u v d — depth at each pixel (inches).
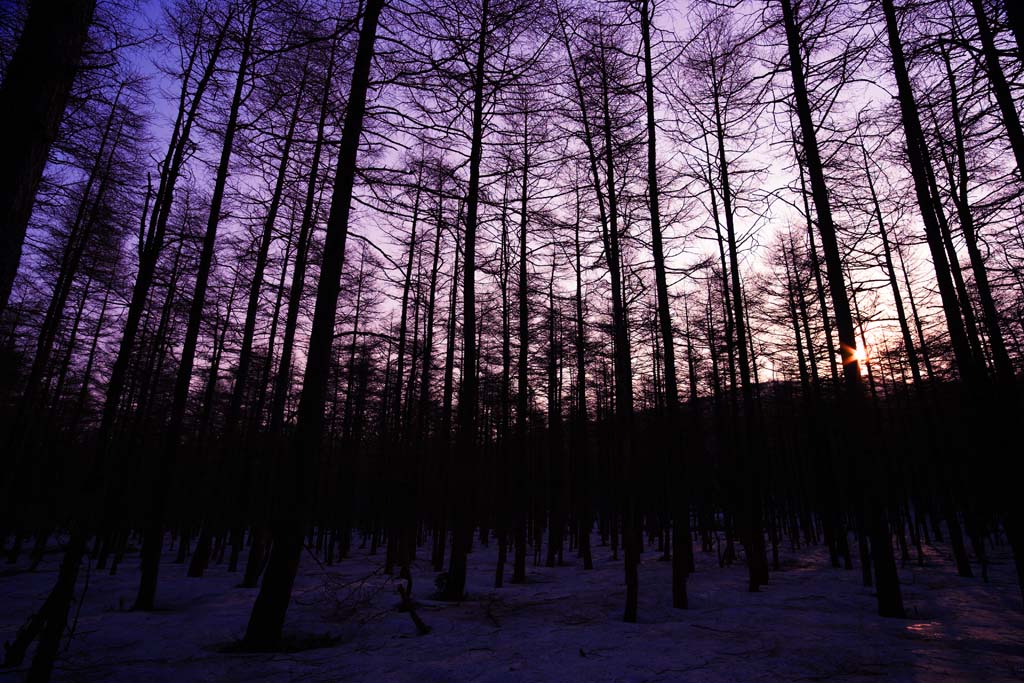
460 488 397.4
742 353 481.1
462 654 226.5
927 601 348.8
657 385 773.9
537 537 686.5
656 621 294.0
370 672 199.5
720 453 666.2
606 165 370.3
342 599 353.1
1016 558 233.9
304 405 260.2
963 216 279.3
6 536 698.2
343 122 306.5
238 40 327.9
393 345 912.9
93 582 457.4
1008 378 286.5
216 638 257.4
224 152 402.6
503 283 471.8
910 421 911.0
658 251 352.8
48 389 806.5
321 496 1061.1
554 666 203.8
